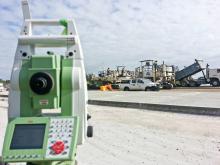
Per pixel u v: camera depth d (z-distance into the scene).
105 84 69.25
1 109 25.17
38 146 4.16
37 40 4.97
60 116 4.57
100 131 13.07
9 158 4.08
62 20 5.23
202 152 9.29
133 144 10.55
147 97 35.19
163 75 68.81
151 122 15.44
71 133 4.27
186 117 17.30
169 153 9.26
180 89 57.75
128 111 21.12
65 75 4.86
